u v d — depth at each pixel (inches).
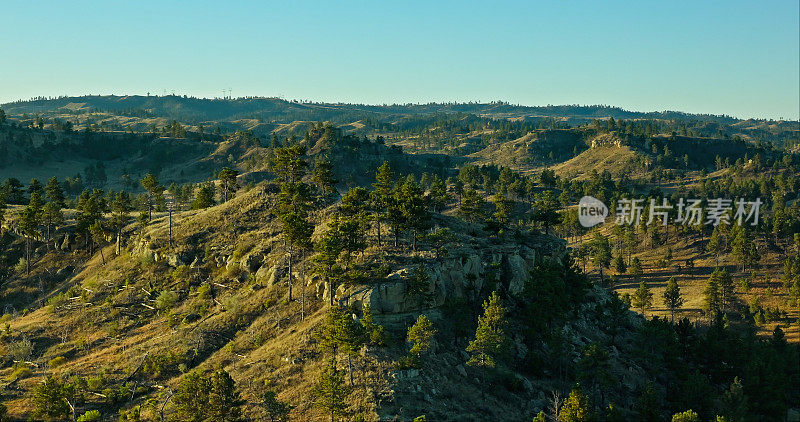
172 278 3880.4
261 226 4328.3
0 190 6496.1
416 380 2476.6
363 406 2252.7
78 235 4788.4
